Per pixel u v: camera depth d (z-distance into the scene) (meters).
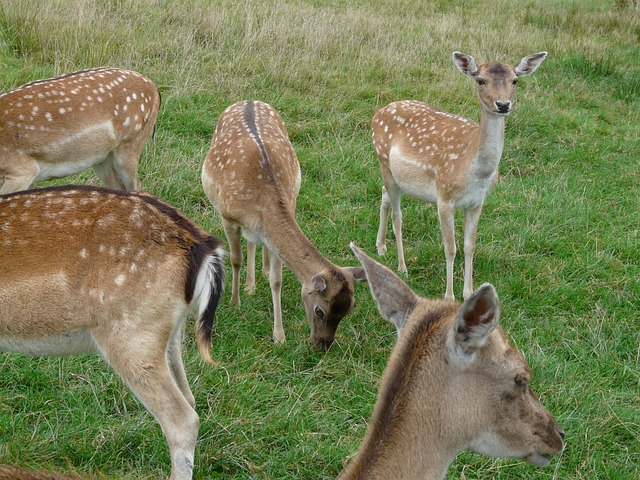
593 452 4.73
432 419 2.70
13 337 3.98
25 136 6.29
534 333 5.98
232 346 5.42
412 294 2.94
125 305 3.90
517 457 2.92
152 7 11.58
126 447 4.32
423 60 11.86
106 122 6.68
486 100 6.20
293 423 4.65
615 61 12.91
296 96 9.60
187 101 8.85
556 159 9.25
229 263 6.69
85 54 9.29
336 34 11.83
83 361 4.96
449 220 6.60
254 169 5.90
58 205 4.02
